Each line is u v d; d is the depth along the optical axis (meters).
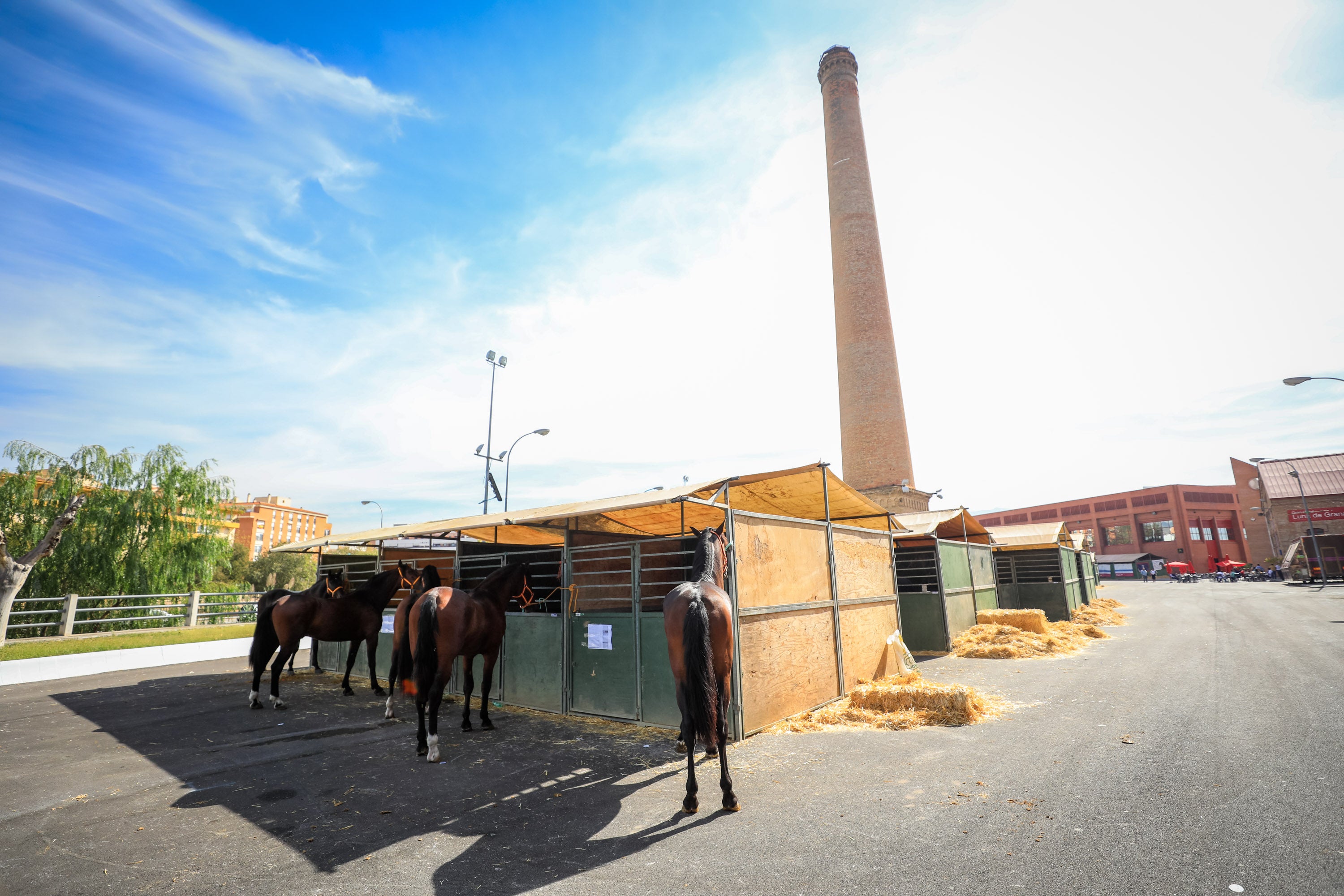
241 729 8.31
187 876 4.09
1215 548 70.69
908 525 15.30
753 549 8.00
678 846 4.36
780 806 5.09
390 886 3.88
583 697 8.79
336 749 7.25
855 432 35.88
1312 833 4.21
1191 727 7.04
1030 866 3.88
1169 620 19.94
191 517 21.08
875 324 36.53
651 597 8.43
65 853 4.49
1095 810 4.76
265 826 4.95
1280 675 10.01
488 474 28.22
